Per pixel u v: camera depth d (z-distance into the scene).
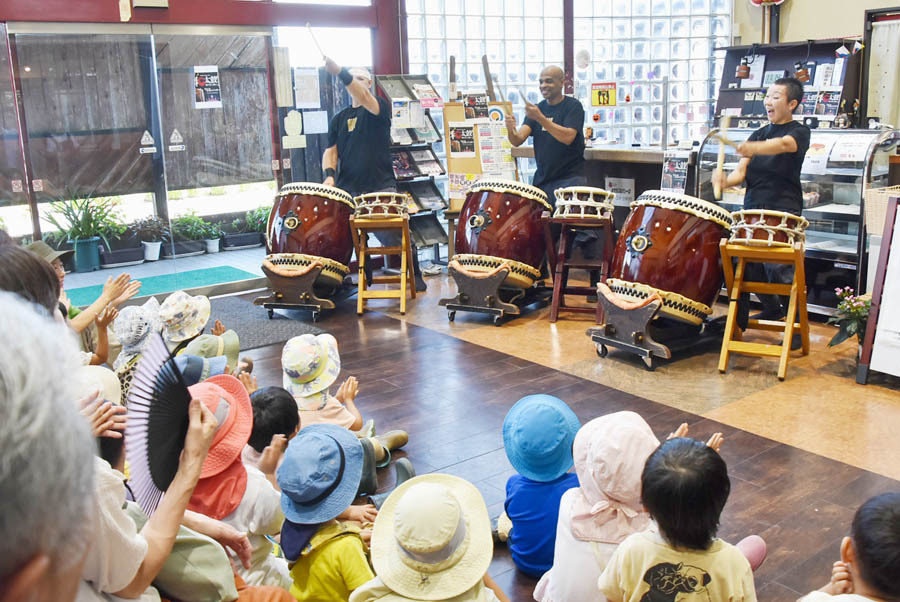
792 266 4.95
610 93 6.92
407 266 5.96
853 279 4.98
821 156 4.99
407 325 5.45
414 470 3.15
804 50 7.68
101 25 5.80
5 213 5.77
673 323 4.76
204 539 1.53
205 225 6.59
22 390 0.49
